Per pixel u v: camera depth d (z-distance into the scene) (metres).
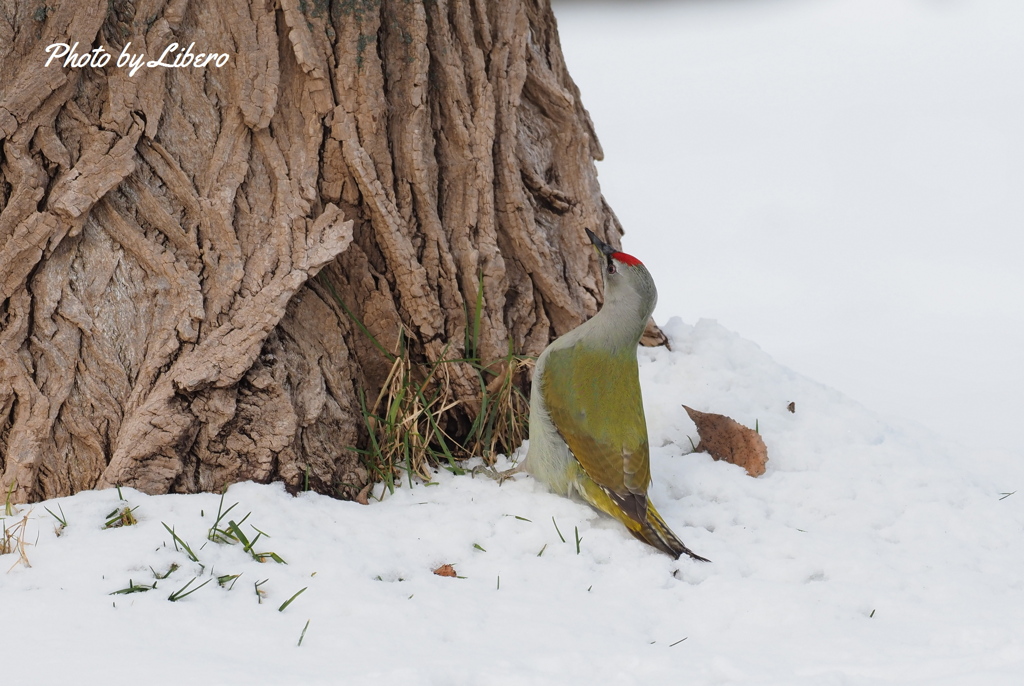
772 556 8.95
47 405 9.01
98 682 6.34
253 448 9.37
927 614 7.88
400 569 8.43
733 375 12.02
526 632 7.45
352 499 9.80
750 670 6.85
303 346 9.91
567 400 9.55
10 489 8.89
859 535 9.42
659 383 11.86
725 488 10.20
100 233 9.32
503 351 10.74
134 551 8.03
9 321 9.04
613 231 12.25
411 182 10.33
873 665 6.93
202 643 6.99
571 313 11.40
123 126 9.31
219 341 9.34
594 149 12.57
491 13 10.99
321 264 9.66
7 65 9.00
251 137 9.83
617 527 9.38
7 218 8.96
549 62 12.20
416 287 10.33
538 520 9.31
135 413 9.08
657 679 6.75
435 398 10.54
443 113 10.62
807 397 12.01
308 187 9.89
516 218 11.05
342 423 9.95
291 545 8.44
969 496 10.12
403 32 10.22
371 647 7.04
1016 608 7.98
